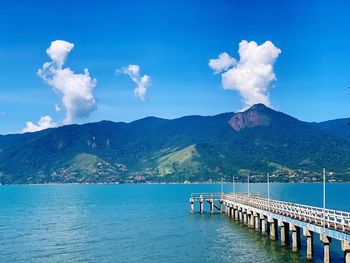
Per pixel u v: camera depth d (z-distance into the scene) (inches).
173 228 3410.4
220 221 3727.9
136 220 4084.6
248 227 3221.0
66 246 2728.8
